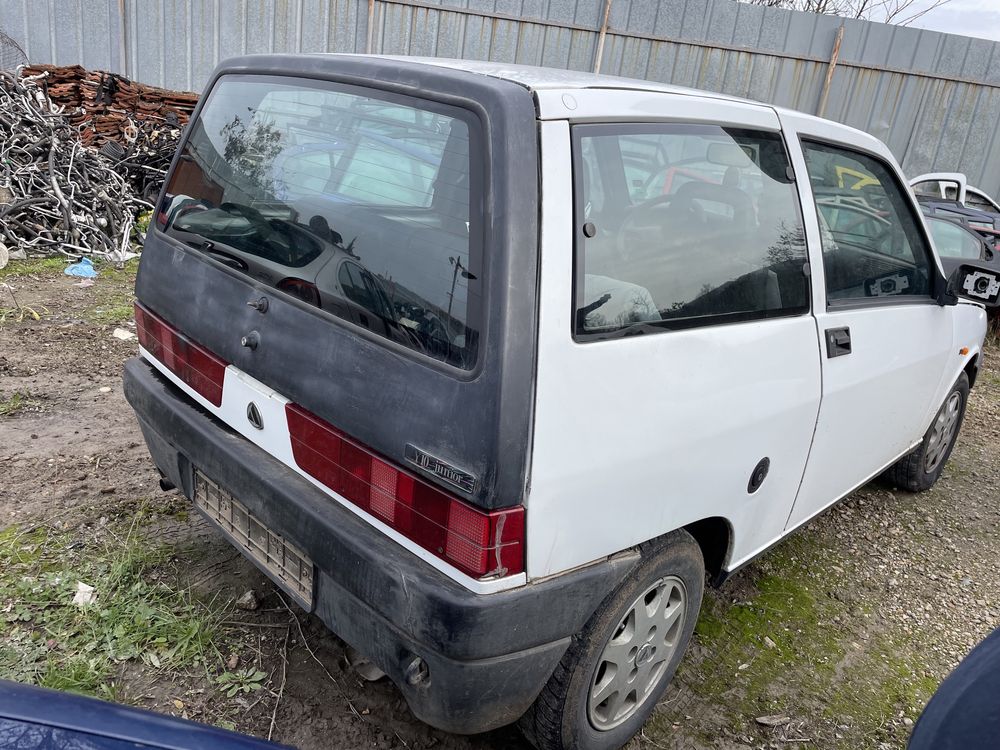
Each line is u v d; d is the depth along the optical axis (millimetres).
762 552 2891
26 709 1468
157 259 2740
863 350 3025
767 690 2859
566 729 2176
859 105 12195
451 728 1973
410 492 1860
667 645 2492
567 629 2020
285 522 2117
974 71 12078
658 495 2174
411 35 11117
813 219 2740
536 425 1796
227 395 2387
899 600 3561
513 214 1772
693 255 2252
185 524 3301
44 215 7352
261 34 10875
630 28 11477
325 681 2580
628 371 2000
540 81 1990
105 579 2859
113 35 10773
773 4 19078
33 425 4082
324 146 2238
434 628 1799
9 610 2684
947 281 3539
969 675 1719
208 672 2527
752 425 2457
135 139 8727
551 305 1817
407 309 1903
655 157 2143
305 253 2176
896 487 4660
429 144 1953
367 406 1926
